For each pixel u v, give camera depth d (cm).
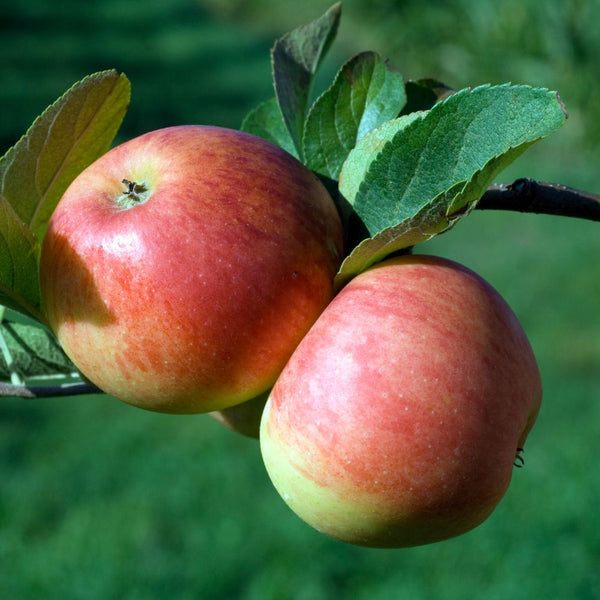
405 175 44
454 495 43
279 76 49
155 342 43
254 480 153
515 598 123
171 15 490
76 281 43
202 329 43
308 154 47
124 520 145
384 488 43
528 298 191
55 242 44
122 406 181
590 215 48
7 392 49
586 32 257
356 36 342
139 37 447
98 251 43
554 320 182
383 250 44
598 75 251
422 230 43
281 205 44
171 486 153
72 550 138
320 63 51
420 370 43
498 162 42
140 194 44
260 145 45
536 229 226
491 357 44
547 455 146
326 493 43
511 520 136
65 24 476
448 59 296
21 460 163
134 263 43
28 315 46
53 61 398
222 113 319
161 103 333
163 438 168
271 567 135
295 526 141
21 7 504
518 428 44
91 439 169
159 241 43
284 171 44
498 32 276
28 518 147
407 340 43
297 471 44
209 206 43
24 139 45
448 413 43
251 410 47
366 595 129
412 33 305
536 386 45
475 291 44
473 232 228
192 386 44
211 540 140
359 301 44
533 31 266
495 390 43
